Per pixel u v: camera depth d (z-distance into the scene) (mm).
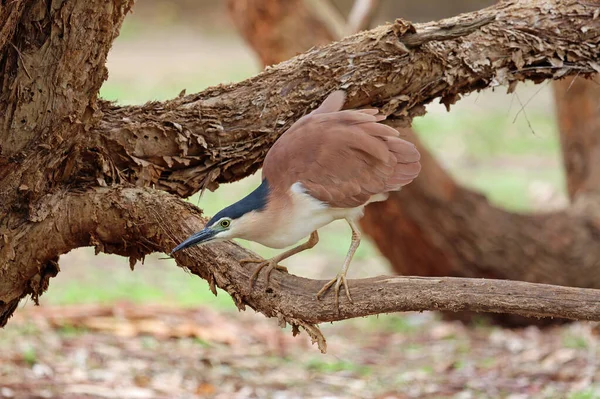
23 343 12406
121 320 13852
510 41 7734
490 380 11820
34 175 6883
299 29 14031
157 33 38781
